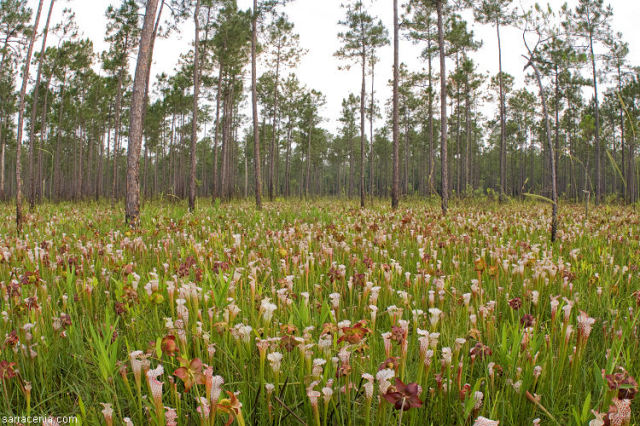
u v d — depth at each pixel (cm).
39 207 1953
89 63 3139
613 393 174
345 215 1134
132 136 1056
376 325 313
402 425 189
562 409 209
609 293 351
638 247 604
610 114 3391
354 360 215
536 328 276
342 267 379
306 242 556
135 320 291
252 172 7138
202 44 2448
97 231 782
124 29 2241
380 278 399
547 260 419
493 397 202
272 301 345
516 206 1662
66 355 265
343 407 196
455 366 213
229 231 742
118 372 227
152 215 1155
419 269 402
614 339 249
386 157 6203
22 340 240
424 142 5309
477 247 619
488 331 265
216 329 253
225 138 3366
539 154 6669
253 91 1748
